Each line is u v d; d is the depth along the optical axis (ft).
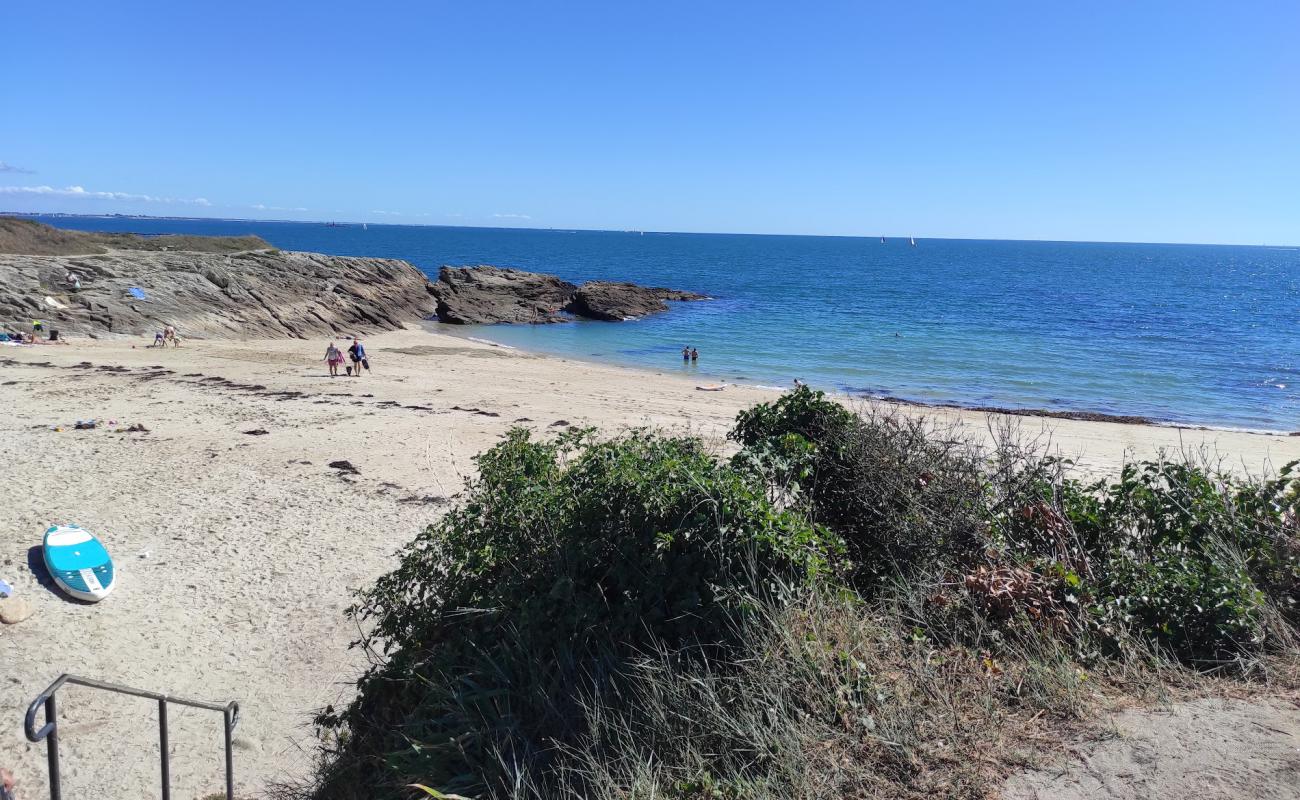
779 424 19.40
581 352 112.16
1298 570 14.84
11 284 95.86
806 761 10.36
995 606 13.91
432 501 36.32
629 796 10.28
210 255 136.36
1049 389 87.25
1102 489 18.35
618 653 12.64
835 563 14.53
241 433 47.39
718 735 11.04
